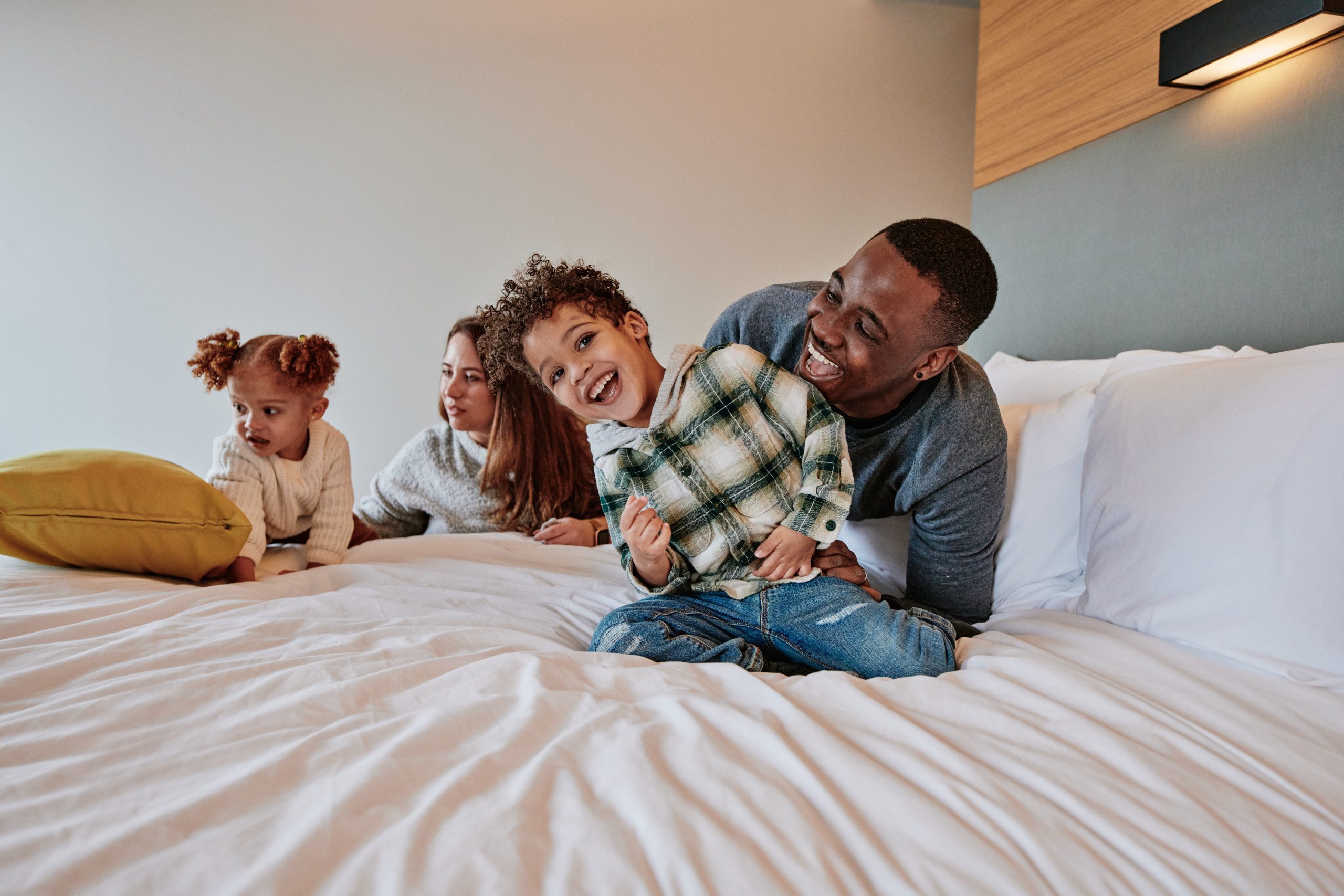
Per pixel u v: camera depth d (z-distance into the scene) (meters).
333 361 1.57
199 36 2.82
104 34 2.79
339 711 0.69
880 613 1.05
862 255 1.09
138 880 0.46
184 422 2.88
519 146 2.98
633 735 0.63
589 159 3.02
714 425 1.21
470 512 2.00
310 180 2.89
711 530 1.18
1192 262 1.64
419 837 0.49
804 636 1.08
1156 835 0.55
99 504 1.24
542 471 1.96
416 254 2.96
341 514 1.59
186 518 1.28
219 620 0.98
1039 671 0.83
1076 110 1.92
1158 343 1.72
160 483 1.28
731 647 1.02
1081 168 1.92
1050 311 2.04
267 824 0.51
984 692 0.79
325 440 1.60
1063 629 1.05
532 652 0.89
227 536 1.31
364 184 2.92
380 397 2.97
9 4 2.75
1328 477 0.89
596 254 3.04
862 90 3.14
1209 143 1.59
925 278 1.04
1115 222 1.82
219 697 0.73
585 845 0.50
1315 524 0.88
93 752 0.61
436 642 0.92
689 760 0.60
